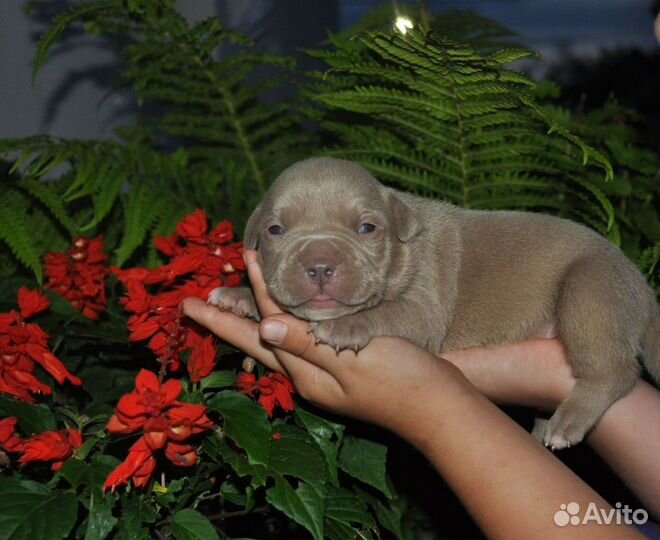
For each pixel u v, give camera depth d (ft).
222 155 2.56
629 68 3.56
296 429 1.48
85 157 2.08
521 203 2.22
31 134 3.38
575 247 1.94
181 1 3.17
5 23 3.29
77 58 3.39
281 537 1.79
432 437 1.48
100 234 2.17
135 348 1.80
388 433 1.83
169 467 1.48
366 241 1.74
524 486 1.38
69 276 1.91
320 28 3.51
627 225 2.25
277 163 2.54
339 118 2.35
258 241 1.84
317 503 1.31
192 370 1.46
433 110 2.02
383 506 1.70
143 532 1.32
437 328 1.88
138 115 2.96
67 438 1.39
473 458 1.43
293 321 1.50
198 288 1.70
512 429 1.46
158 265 2.14
